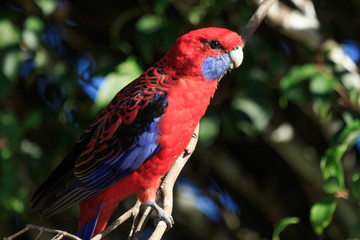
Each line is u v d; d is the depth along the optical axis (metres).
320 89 8.91
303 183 10.84
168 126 7.30
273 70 9.90
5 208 9.80
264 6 7.71
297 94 9.59
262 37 10.15
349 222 10.52
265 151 11.13
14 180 9.70
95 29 10.73
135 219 7.25
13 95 10.61
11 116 9.66
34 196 7.78
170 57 7.51
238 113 9.83
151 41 9.46
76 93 10.37
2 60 9.46
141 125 7.36
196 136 7.79
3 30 9.52
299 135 10.92
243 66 9.77
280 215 11.21
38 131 10.49
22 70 10.39
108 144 7.52
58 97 10.60
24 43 10.09
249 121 9.82
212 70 7.39
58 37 10.57
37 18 9.71
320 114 9.89
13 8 10.14
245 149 11.15
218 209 11.38
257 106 9.80
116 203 7.84
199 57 7.36
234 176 11.02
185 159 7.69
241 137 10.87
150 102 7.38
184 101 7.33
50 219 10.95
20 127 9.67
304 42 9.92
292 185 11.39
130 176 7.51
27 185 10.52
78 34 10.67
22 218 10.38
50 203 7.60
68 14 10.62
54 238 6.33
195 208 11.24
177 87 7.36
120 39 10.57
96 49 10.70
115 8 10.66
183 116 7.34
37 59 10.07
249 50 9.84
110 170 7.54
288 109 10.68
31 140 10.54
